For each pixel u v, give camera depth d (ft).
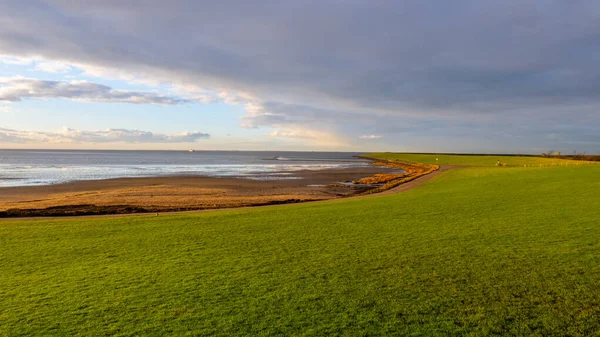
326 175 235.61
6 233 53.42
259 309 25.09
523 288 27.50
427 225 53.16
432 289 27.96
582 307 24.09
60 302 27.02
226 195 127.75
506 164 277.23
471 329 21.79
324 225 55.88
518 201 73.10
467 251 38.11
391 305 25.32
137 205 98.94
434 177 176.86
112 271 34.53
